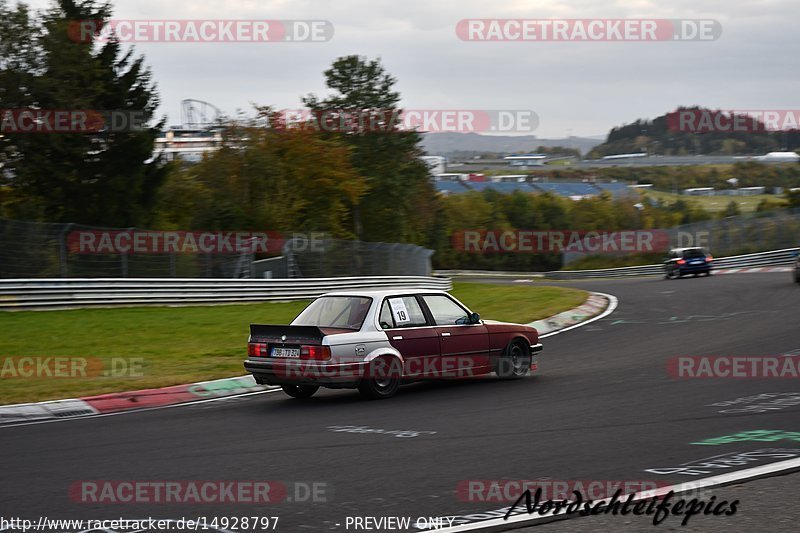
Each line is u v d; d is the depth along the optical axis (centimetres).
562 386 1159
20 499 617
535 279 6300
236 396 1191
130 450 798
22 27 3350
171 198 4103
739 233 5878
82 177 3462
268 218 4097
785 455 702
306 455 754
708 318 2019
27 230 2323
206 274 2798
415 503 585
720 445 750
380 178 5550
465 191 11250
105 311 2267
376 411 1001
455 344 1174
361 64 5591
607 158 13375
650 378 1198
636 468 674
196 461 740
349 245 3422
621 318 2141
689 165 12788
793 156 11962
